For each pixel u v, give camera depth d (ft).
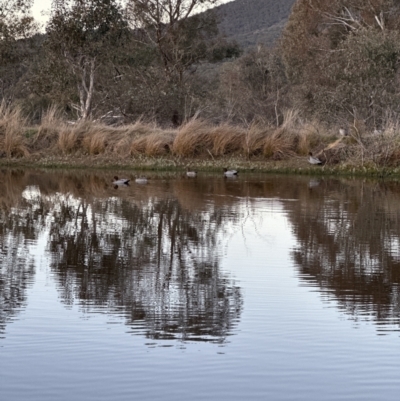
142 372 20.56
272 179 69.77
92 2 103.24
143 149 79.56
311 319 24.97
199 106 101.30
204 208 49.90
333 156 76.38
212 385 19.88
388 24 124.77
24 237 38.63
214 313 25.45
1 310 25.40
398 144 75.05
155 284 29.30
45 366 20.84
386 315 25.50
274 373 20.61
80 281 29.45
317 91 103.55
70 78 105.40
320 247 37.14
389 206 52.13
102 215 46.37
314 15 129.70
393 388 19.85
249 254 35.24
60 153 80.28
